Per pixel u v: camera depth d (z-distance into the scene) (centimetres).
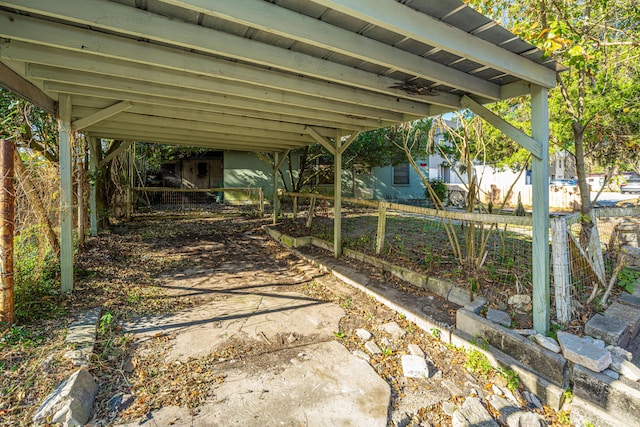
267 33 217
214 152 1352
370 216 902
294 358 246
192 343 262
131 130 543
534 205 260
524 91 288
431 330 289
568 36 308
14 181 281
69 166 338
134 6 189
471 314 272
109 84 303
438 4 184
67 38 213
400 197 1362
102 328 268
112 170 785
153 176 1331
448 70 269
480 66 266
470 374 240
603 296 296
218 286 396
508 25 413
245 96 318
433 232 614
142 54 234
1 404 175
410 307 318
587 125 351
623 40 365
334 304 348
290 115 430
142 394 201
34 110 497
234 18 172
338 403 201
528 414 202
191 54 249
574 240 293
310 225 707
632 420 186
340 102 374
